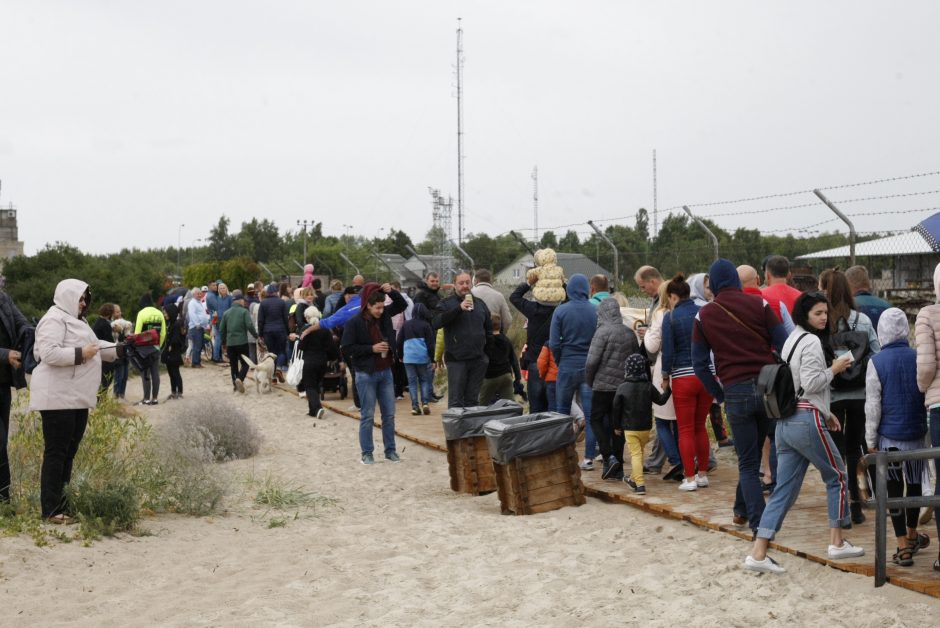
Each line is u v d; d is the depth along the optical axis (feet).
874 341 22.49
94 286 123.34
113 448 32.12
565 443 28.40
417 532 26.43
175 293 80.64
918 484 19.85
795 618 17.37
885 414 19.97
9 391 26.45
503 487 28.84
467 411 32.65
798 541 21.47
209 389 66.08
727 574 20.12
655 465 31.01
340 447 42.80
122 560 22.74
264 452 42.11
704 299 28.50
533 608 18.95
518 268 89.56
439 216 130.62
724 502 26.02
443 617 18.74
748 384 21.20
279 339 64.03
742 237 51.62
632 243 54.90
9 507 25.36
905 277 56.54
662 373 27.25
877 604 17.61
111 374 53.06
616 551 23.04
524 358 35.55
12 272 123.03
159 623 18.45
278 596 20.27
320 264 183.52
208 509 29.07
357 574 22.13
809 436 19.29
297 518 28.73
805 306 19.45
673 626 17.48
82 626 18.06
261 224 297.53
